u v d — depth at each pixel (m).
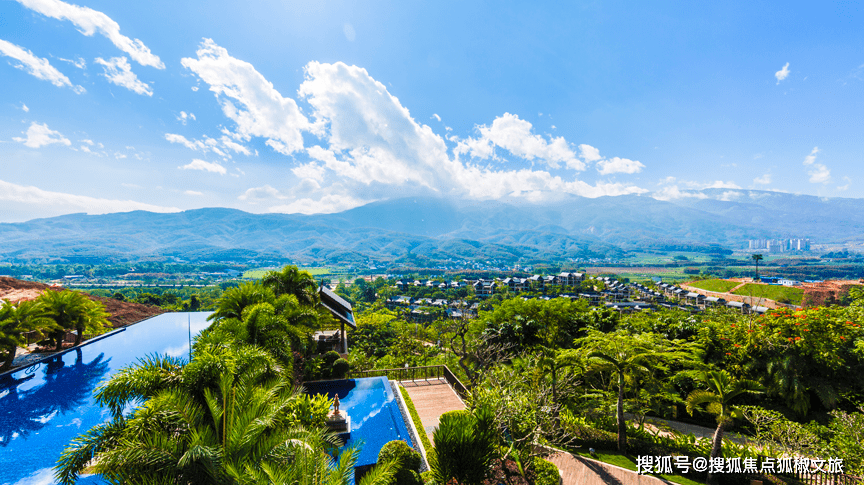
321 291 29.78
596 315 36.53
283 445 8.75
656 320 31.94
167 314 46.56
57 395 20.83
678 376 23.42
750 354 23.55
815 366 21.77
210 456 7.72
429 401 19.19
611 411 20.98
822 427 17.30
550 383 19.73
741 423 21.20
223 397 9.33
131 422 8.63
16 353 26.75
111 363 26.52
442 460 9.66
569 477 14.81
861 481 13.18
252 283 23.50
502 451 13.73
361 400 19.08
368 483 8.20
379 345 55.31
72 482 8.23
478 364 27.77
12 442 15.91
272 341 16.12
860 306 28.05
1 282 40.06
